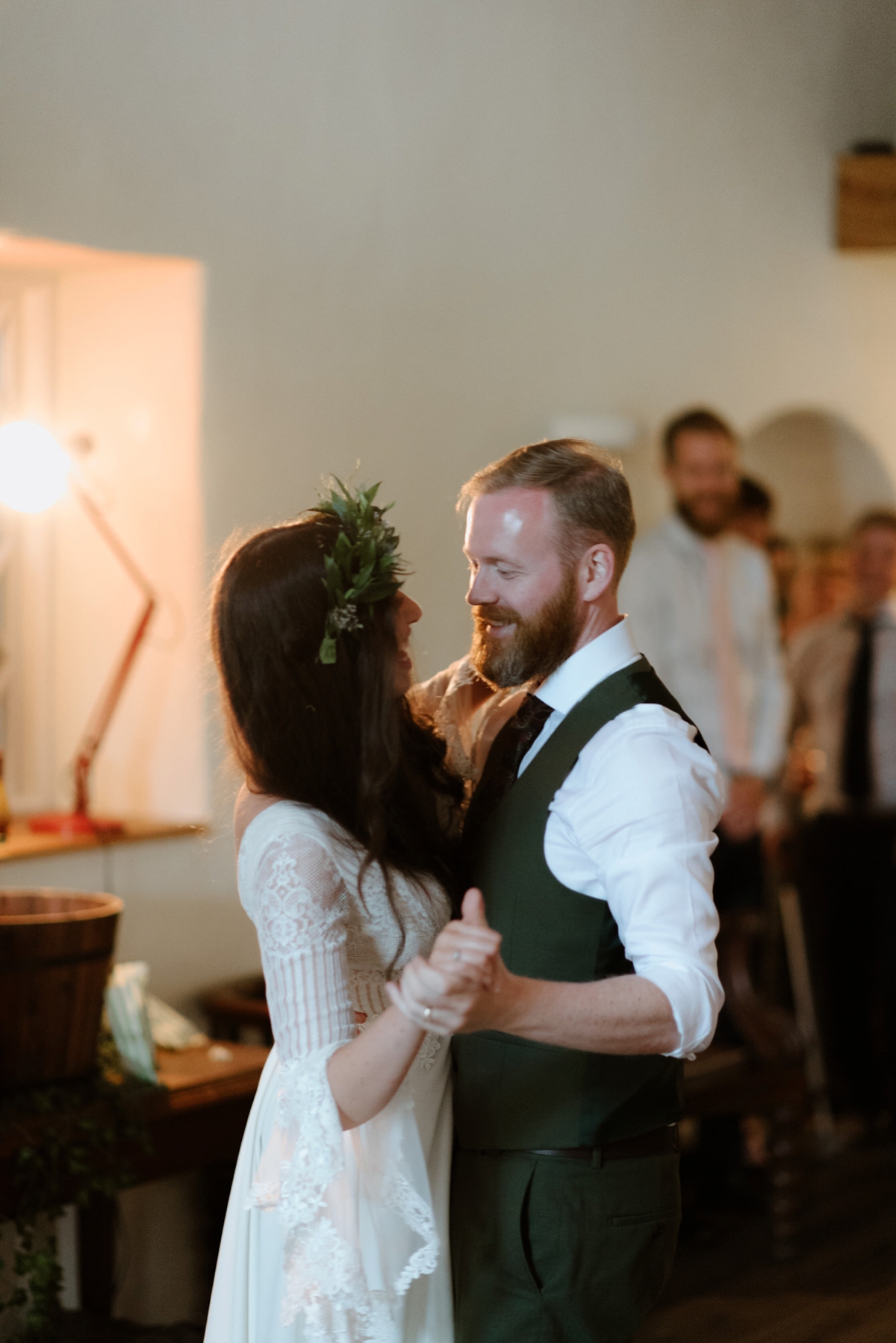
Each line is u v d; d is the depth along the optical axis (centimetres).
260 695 171
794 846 535
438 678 215
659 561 459
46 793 365
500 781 189
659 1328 343
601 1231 178
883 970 508
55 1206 261
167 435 346
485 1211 181
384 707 173
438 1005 141
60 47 308
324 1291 162
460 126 405
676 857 165
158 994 336
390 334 388
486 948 140
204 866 345
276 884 163
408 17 387
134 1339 278
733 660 465
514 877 180
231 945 351
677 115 473
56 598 365
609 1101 179
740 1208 420
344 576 169
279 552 173
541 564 180
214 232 343
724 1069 380
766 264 506
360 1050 152
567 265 440
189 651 345
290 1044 159
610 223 454
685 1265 381
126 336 351
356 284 378
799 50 514
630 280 461
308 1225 163
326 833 167
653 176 467
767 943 473
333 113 369
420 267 396
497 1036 183
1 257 329
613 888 169
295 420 364
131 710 355
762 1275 374
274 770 172
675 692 459
